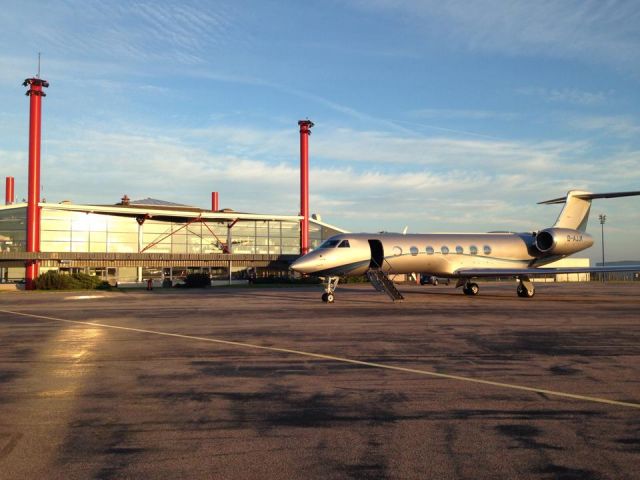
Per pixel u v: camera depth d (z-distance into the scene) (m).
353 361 9.53
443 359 9.68
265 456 4.93
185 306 22.27
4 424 5.89
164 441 5.33
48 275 40.06
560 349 10.72
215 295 31.05
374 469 4.63
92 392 7.33
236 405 6.65
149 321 16.30
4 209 45.97
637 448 5.14
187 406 6.61
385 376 8.28
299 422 5.95
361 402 6.77
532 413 6.27
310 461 4.81
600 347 10.95
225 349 10.89
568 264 75.50
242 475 4.50
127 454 4.98
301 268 23.91
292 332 13.48
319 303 23.50
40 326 15.11
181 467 4.67
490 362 9.38
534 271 24.97
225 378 8.19
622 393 7.19
